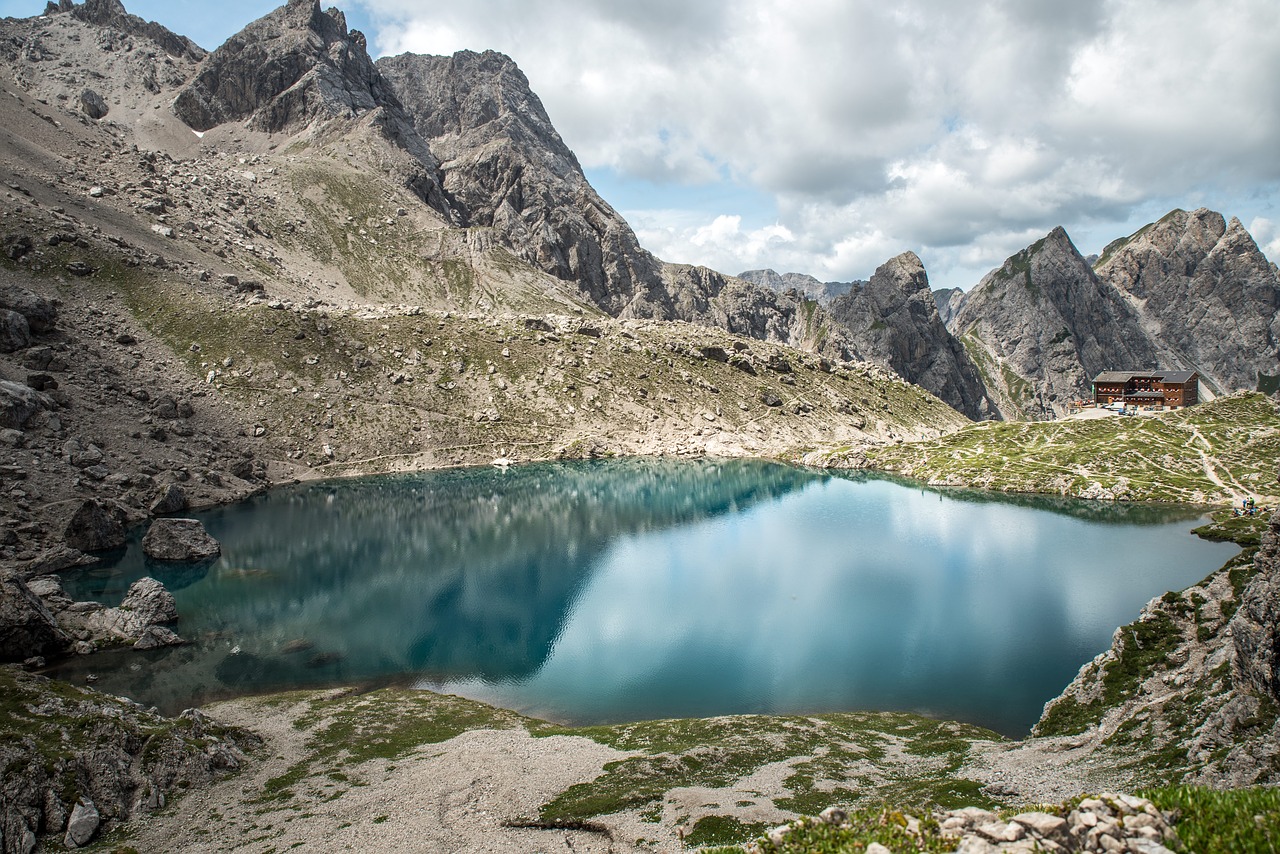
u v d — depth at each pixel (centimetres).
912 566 11294
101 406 15662
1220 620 5028
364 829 3925
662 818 3741
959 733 5594
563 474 19250
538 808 4069
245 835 3953
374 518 14162
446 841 3712
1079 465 18462
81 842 3925
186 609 9094
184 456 15700
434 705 6438
